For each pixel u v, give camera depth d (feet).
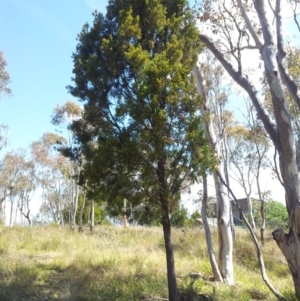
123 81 29.30
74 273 36.29
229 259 41.88
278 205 117.39
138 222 28.35
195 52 30.66
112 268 39.04
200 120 27.68
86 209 126.41
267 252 60.95
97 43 30.96
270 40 31.65
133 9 30.04
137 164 26.63
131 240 63.05
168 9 31.01
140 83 26.66
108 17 31.35
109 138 27.09
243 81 34.01
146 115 26.08
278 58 31.76
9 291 29.30
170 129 26.86
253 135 61.11
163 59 26.91
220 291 35.06
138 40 29.32
